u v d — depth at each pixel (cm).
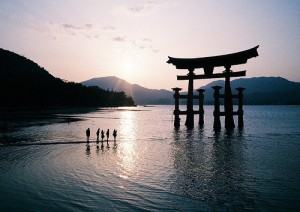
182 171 1723
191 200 1187
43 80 17000
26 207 1062
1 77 14275
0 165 1789
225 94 4628
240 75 4444
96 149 2581
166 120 8731
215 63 4647
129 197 1214
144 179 1521
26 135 3572
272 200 1192
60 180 1461
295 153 2455
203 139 3519
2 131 4062
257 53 4081
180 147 2802
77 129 4656
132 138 3559
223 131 4556
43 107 13575
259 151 2567
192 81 4988
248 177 1583
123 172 1678
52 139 3209
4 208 1045
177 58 4891
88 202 1137
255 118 10400
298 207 1112
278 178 1561
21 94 13062
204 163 1983
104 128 5234
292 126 6253
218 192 1301
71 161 1986
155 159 2123
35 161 1948
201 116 5544
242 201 1180
